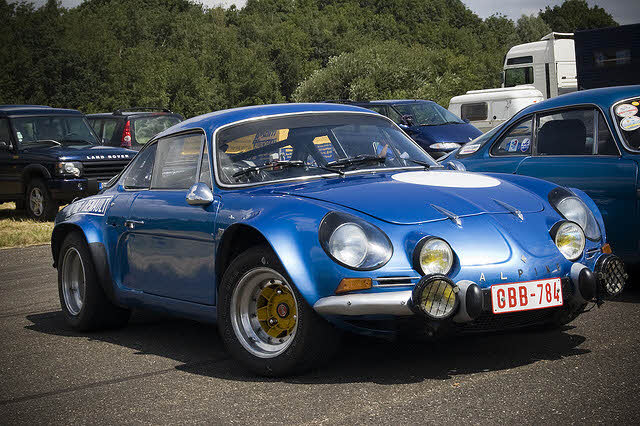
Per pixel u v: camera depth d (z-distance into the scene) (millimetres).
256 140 4316
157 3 162375
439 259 3344
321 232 3402
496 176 4398
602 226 4125
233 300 3754
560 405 3002
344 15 188125
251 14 179625
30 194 12648
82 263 5027
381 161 4406
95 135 13750
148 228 4484
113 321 5098
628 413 2867
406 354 3932
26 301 6305
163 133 4906
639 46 16906
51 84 72875
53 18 76875
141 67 88125
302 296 3422
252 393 3434
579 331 4277
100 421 3193
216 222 3939
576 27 189000
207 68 106000
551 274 3541
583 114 5695
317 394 3340
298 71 137750
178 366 4043
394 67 47344
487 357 3812
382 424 2891
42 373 4082
